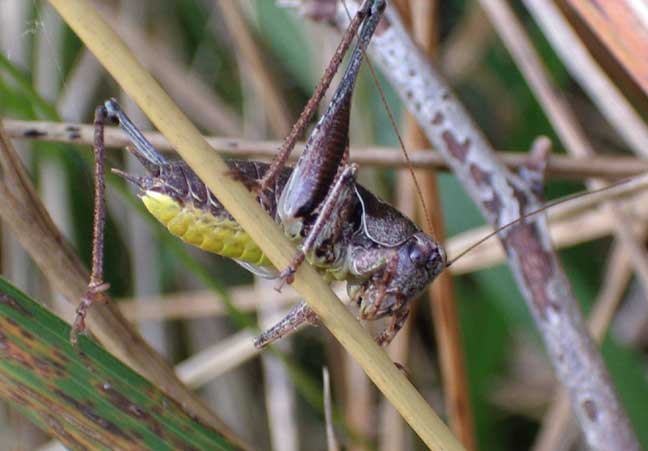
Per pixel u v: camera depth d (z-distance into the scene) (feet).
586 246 0.53
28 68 0.50
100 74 0.52
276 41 0.52
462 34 0.57
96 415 0.34
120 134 0.40
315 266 0.38
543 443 0.49
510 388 0.52
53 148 0.48
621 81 0.41
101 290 0.34
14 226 0.35
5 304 0.33
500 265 0.48
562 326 0.39
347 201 0.37
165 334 0.51
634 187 0.43
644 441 0.46
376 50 0.41
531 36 0.53
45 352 0.34
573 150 0.46
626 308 0.53
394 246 0.38
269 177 0.35
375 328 0.50
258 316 0.50
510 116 0.56
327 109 0.37
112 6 0.53
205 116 0.54
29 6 0.51
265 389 0.53
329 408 0.37
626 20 0.37
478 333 0.50
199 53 0.56
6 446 0.48
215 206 0.36
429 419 0.33
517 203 0.40
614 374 0.47
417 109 0.41
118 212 0.51
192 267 0.41
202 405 0.37
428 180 0.44
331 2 0.42
